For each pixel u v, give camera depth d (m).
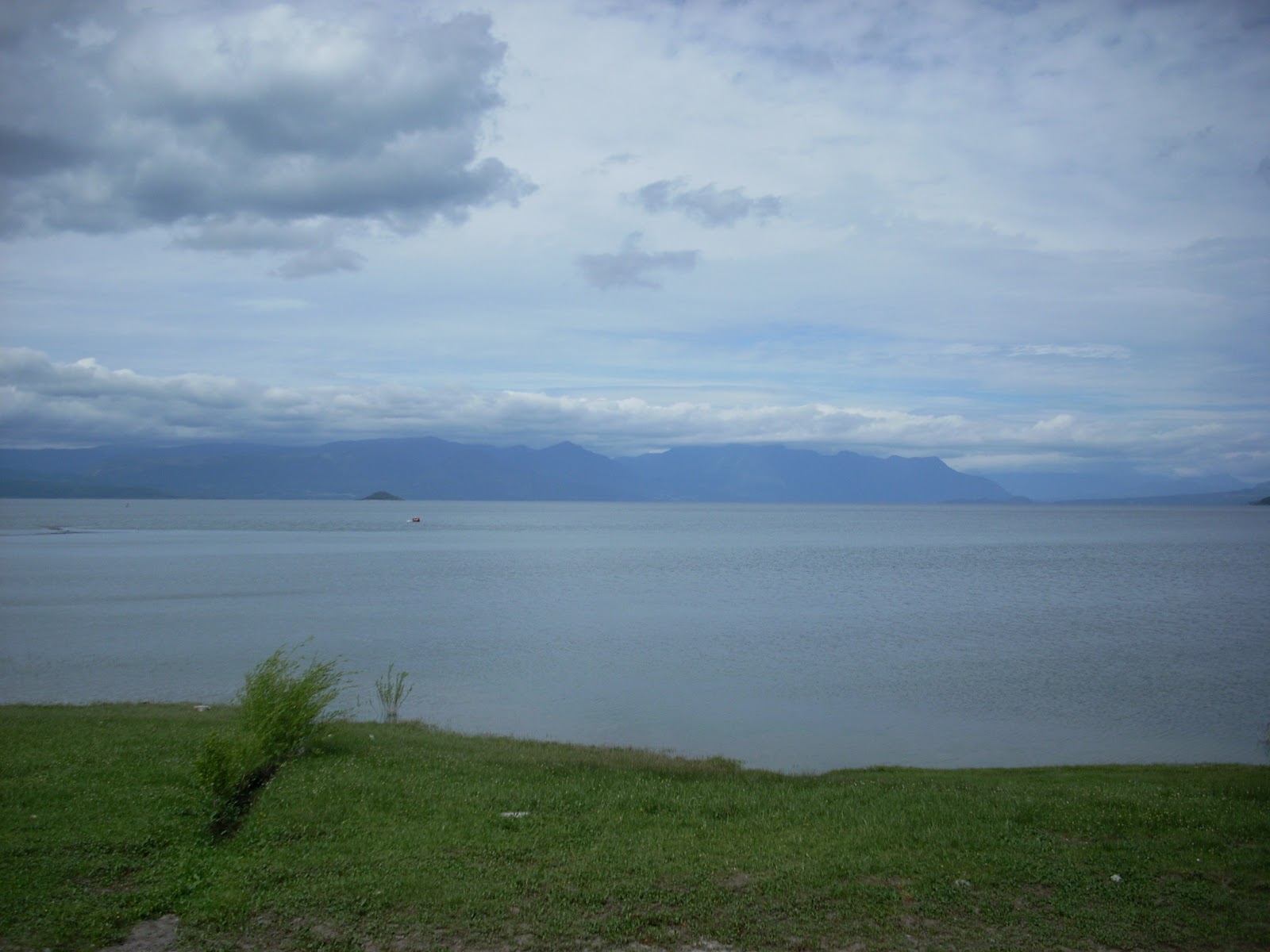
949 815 13.91
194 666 37.34
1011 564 100.31
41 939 9.20
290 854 11.69
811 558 110.62
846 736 26.77
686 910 10.09
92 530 173.88
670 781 16.88
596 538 162.38
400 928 9.62
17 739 18.30
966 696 32.56
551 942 9.35
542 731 26.97
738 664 38.94
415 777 15.86
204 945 9.23
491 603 61.31
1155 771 20.91
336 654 40.66
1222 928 9.73
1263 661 39.78
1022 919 9.98
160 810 13.27
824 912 10.13
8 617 52.47
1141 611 57.88
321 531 180.38
